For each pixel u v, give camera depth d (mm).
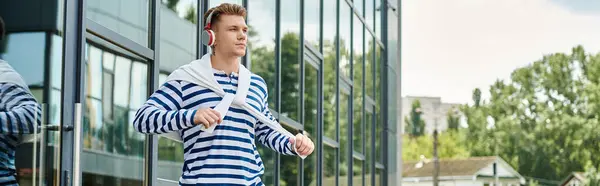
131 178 8344
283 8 13000
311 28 14547
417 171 83938
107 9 7836
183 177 4816
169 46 9047
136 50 8344
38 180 6762
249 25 11719
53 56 7008
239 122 4836
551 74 71062
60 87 7051
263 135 5062
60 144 7004
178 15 9273
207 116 4605
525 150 72125
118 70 8062
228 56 4922
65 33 7137
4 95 6594
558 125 69875
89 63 7531
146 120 4688
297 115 13633
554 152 70438
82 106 7387
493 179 73750
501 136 73875
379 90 20516
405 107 88250
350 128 17266
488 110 76062
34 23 6949
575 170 69062
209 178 4754
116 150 8055
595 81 69375
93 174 7633
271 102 12461
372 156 19531
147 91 8633
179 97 4828
